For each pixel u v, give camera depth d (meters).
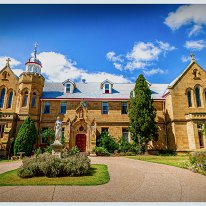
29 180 9.52
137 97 25.58
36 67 30.16
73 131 26.20
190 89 26.88
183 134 24.92
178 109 25.81
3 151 23.11
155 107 28.47
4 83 28.27
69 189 8.04
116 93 30.38
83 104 27.27
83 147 25.78
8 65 29.17
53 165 10.53
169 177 10.14
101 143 24.83
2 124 25.31
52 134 24.98
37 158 11.97
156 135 24.70
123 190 7.95
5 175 10.78
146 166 13.55
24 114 26.16
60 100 28.48
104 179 9.61
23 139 23.00
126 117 27.95
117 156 21.97
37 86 28.02
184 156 21.38
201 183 8.93
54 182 9.09
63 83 30.47
